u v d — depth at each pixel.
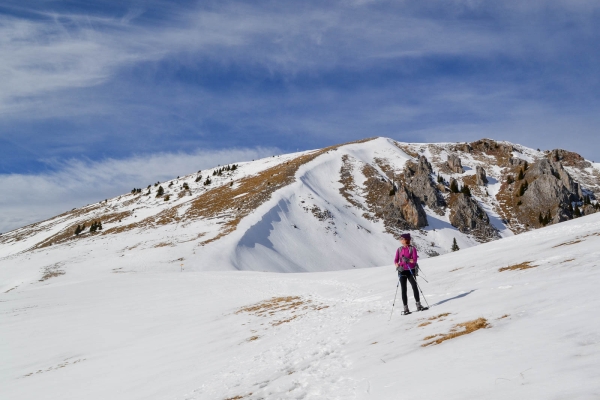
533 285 11.16
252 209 101.56
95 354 19.94
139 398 10.80
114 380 13.87
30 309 37.69
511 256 19.53
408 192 125.69
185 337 19.72
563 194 135.88
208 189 158.88
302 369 9.62
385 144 192.12
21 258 88.12
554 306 8.26
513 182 153.00
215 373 11.52
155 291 42.59
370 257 97.69
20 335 27.31
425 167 157.00
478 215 129.62
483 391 4.92
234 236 82.62
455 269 21.12
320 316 17.48
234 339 16.95
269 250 83.50
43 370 18.53
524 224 131.00
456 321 9.60
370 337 10.93
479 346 7.03
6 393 15.43
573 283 9.95
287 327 16.75
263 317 21.66
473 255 25.20
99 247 88.75
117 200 184.50
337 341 11.72
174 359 15.27
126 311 32.41
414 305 14.08
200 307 30.09
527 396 4.38
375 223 117.94
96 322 29.08
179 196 157.38
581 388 4.11
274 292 32.50
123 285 49.09
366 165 157.88
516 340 6.71
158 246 82.31
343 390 7.11
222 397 8.98
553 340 6.12
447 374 6.06
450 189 143.75
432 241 115.25
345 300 20.66
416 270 12.69
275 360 11.33
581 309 7.44
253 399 8.22
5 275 75.00
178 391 10.46
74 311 34.91
